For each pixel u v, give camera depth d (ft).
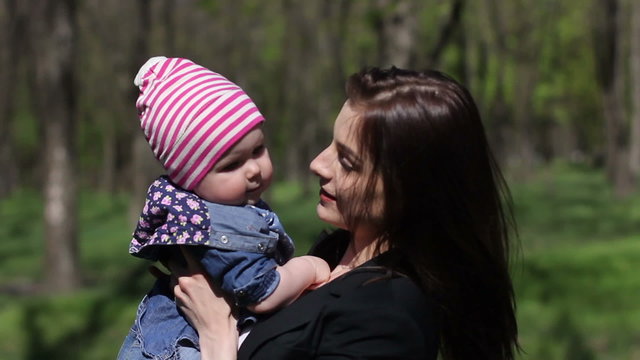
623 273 39.40
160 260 8.30
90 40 109.50
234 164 7.88
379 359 7.41
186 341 8.03
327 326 7.55
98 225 86.48
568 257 42.55
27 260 59.36
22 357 29.32
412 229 7.73
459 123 7.61
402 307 7.49
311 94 135.85
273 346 7.55
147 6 58.13
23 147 142.51
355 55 105.50
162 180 8.18
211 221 7.72
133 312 34.71
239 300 7.73
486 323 8.06
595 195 101.60
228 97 7.88
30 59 113.70
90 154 143.02
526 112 128.36
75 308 35.14
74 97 43.27
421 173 7.53
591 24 136.15
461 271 7.80
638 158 129.08
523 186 123.13
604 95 97.25
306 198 118.32
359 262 8.15
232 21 112.78
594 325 31.27
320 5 119.03
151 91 8.07
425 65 39.47
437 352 7.91
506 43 121.90
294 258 8.17
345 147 7.78
